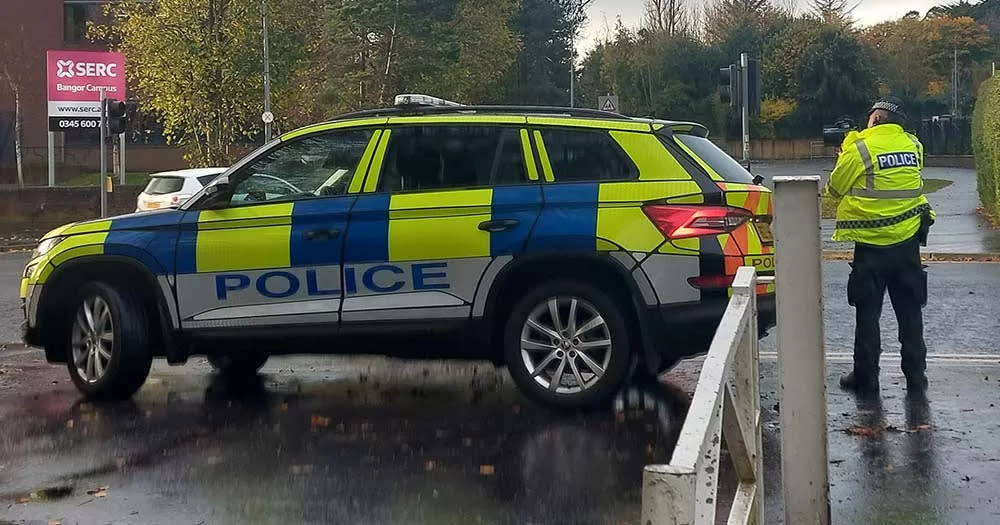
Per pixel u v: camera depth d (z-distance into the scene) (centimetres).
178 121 3166
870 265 711
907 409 675
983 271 1412
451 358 700
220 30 3095
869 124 729
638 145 664
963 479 535
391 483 542
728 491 495
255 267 701
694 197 644
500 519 487
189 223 718
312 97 4097
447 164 688
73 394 767
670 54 6116
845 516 485
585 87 6825
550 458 579
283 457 593
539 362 677
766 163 5262
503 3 4588
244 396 754
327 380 809
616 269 644
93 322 742
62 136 4791
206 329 711
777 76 5947
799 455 395
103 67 3228
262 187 716
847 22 6306
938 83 6781
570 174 669
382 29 4084
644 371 767
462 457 586
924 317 1023
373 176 696
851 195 714
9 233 2683
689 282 636
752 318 364
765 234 654
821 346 390
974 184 3553
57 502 520
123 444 623
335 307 688
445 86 4259
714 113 5972
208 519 494
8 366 879
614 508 498
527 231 658
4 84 4716
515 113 694
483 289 666
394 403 723
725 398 302
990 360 822
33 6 4731
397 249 677
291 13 3397
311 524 484
